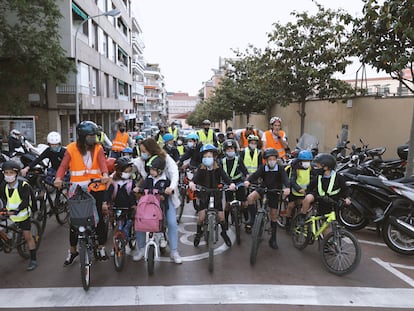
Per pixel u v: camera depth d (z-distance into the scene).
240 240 6.12
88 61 22.28
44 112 19.42
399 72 7.94
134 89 51.12
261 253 5.75
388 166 9.02
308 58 13.17
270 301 4.21
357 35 8.02
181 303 4.16
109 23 28.98
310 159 6.08
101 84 25.94
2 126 17.30
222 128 53.25
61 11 17.95
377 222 6.19
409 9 6.86
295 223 5.99
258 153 6.91
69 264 5.22
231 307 4.07
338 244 4.98
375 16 7.30
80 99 20.12
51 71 14.24
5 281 4.73
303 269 5.13
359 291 4.47
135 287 4.55
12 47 13.27
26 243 5.46
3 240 5.19
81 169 5.04
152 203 4.79
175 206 5.31
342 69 11.33
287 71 13.43
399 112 12.34
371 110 13.06
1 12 13.73
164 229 5.39
